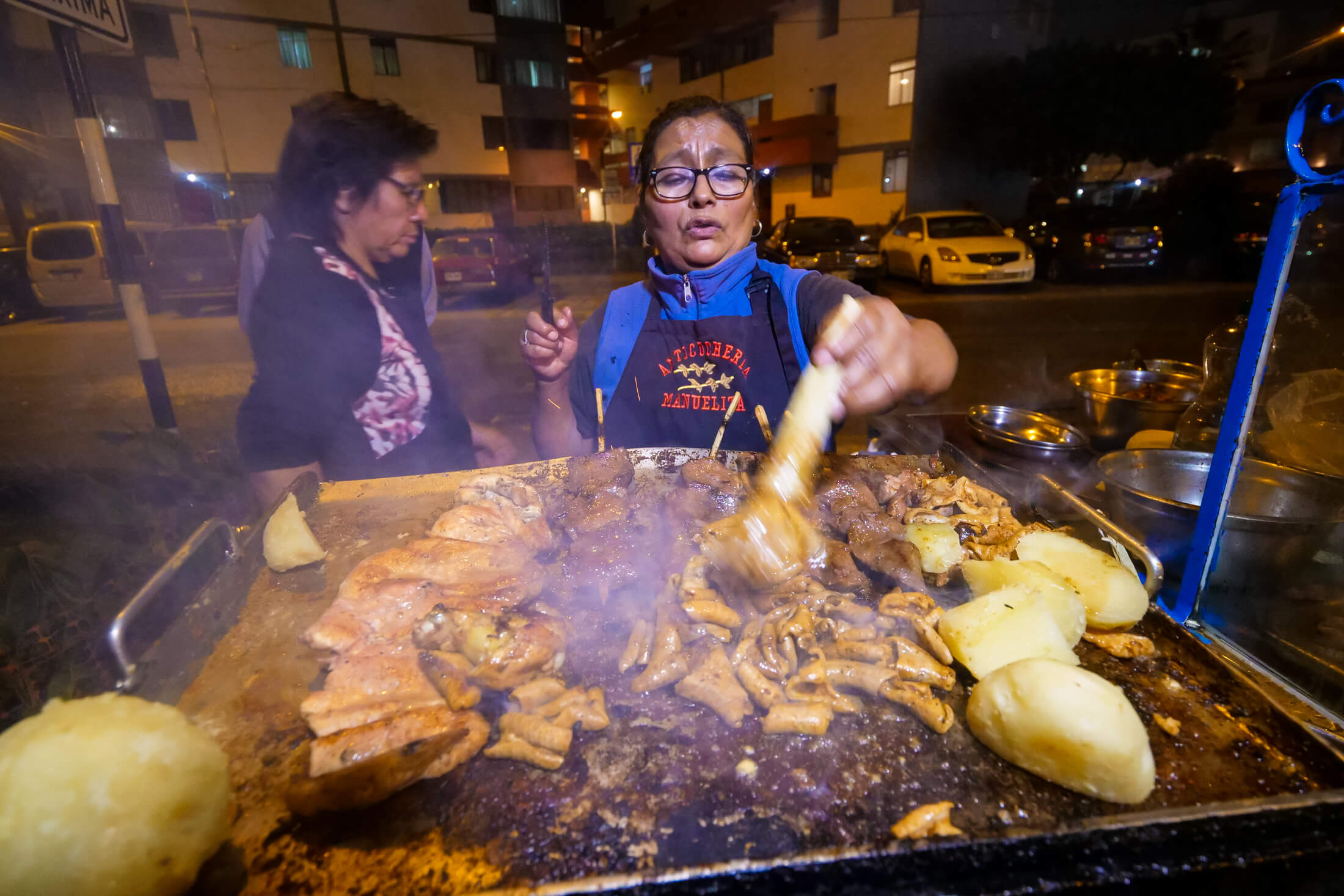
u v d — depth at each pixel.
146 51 20.53
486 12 25.47
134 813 0.97
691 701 1.40
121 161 20.92
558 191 29.31
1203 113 18.55
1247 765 1.19
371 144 2.40
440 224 26.64
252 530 1.88
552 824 1.12
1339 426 2.19
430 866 1.05
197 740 1.06
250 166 22.70
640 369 2.72
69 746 0.98
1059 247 15.57
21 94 19.25
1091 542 2.16
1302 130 1.45
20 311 15.60
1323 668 1.64
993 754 1.25
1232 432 1.65
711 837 1.09
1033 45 21.98
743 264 2.56
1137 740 1.11
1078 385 3.66
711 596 1.67
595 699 1.36
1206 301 12.45
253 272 2.58
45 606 2.48
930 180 22.30
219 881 1.03
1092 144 19.81
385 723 1.23
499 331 11.81
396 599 1.58
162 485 3.54
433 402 2.89
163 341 12.02
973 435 3.09
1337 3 21.69
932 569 1.85
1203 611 1.82
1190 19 22.14
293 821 1.13
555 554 2.00
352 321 2.54
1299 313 2.26
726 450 2.53
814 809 1.14
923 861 0.95
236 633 1.61
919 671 1.41
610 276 18.95
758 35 26.97
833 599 1.66
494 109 26.70
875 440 3.54
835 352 1.72
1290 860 0.97
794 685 1.41
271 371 2.56
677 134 2.38
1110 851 0.98
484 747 1.28
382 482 2.37
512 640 1.43
